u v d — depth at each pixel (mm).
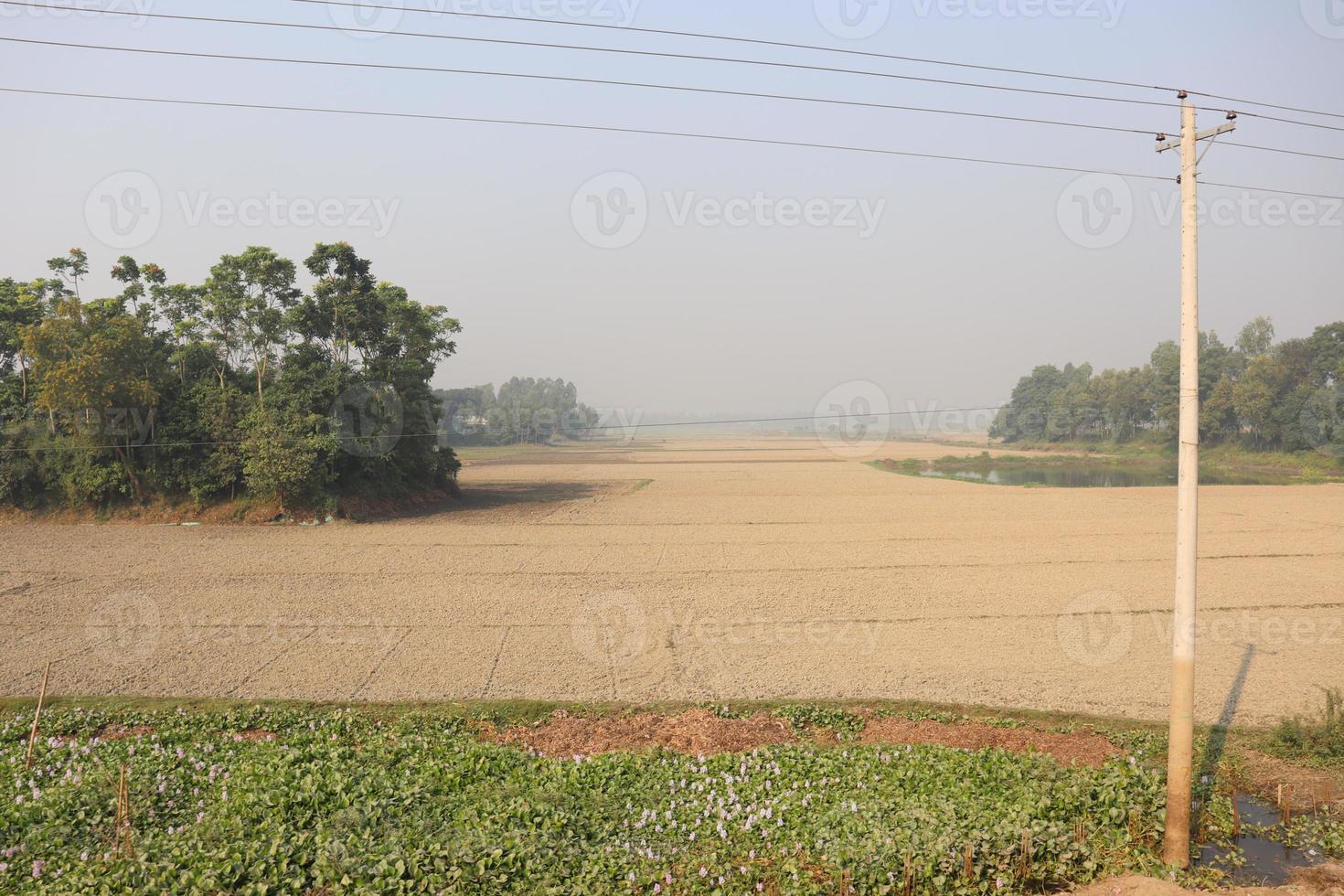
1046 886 11914
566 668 22188
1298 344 99750
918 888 11312
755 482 80250
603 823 12781
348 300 49250
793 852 12094
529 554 39125
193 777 14109
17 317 48562
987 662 22859
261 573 34031
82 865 10828
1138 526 49688
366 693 20188
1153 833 13008
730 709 19078
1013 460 111688
